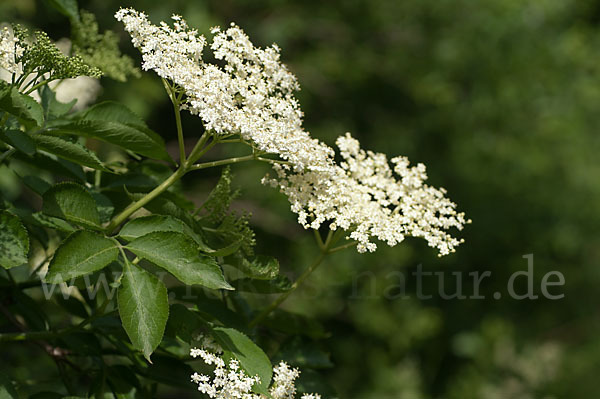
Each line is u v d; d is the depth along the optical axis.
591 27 12.60
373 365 8.80
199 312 2.06
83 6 8.09
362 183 2.35
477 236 10.27
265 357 1.91
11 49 1.85
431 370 9.70
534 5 10.88
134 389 2.26
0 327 2.61
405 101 10.88
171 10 8.55
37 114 1.97
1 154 2.25
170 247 1.78
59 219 2.01
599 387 9.09
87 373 2.31
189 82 1.86
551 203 10.51
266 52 2.04
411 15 10.82
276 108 2.01
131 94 7.61
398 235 2.08
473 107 10.60
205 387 1.78
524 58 10.80
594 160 10.70
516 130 10.75
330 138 9.91
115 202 2.38
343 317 9.28
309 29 10.54
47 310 3.09
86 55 2.49
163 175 2.47
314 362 2.41
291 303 8.21
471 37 10.69
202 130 9.31
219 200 2.18
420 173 2.28
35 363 3.79
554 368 9.03
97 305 2.52
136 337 1.69
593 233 10.73
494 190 10.35
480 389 8.71
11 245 1.72
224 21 9.73
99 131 1.97
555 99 10.91
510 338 9.35
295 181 2.10
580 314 10.80
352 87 10.44
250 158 2.01
